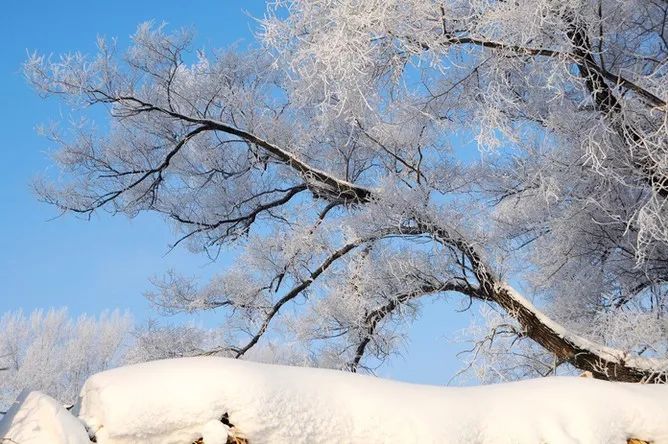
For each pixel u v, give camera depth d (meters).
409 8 5.41
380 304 7.55
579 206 7.18
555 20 5.33
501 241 6.93
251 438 2.72
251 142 8.39
